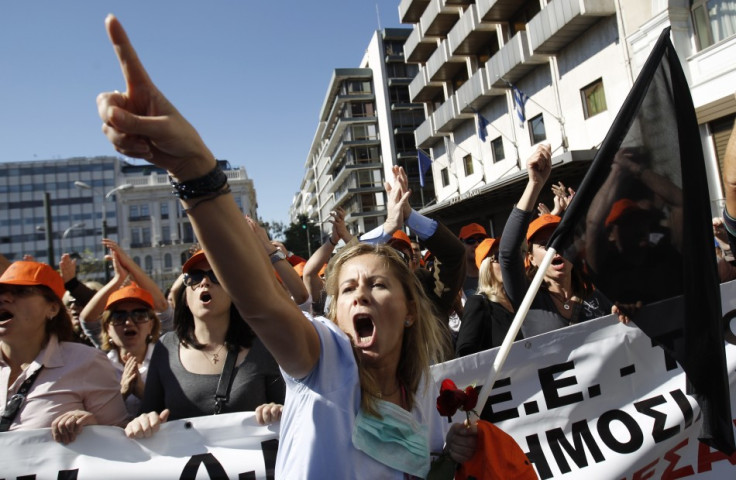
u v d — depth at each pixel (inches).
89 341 172.9
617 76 573.3
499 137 834.8
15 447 90.3
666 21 489.7
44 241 3836.1
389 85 1863.9
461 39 861.2
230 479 92.3
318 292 151.0
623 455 102.6
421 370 67.3
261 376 99.7
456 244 123.2
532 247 127.0
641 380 106.7
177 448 93.4
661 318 77.6
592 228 76.8
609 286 76.3
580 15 579.8
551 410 104.4
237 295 47.9
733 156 81.4
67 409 96.9
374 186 2096.5
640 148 81.0
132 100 38.6
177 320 104.8
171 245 2790.4
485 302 120.8
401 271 66.5
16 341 98.5
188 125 40.2
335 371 56.4
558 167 563.5
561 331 107.6
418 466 59.6
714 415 76.3
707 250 81.1
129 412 115.7
